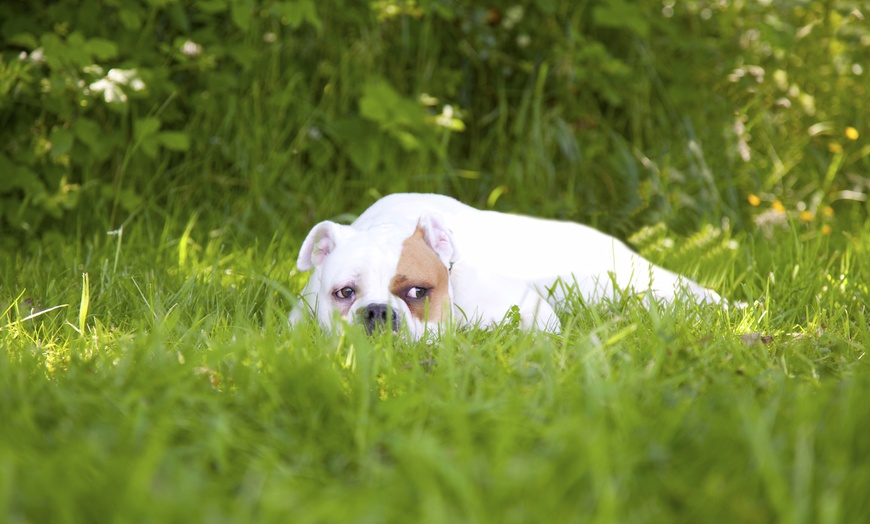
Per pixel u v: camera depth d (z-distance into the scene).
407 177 8.12
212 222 7.40
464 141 9.06
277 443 2.89
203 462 2.70
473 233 5.43
